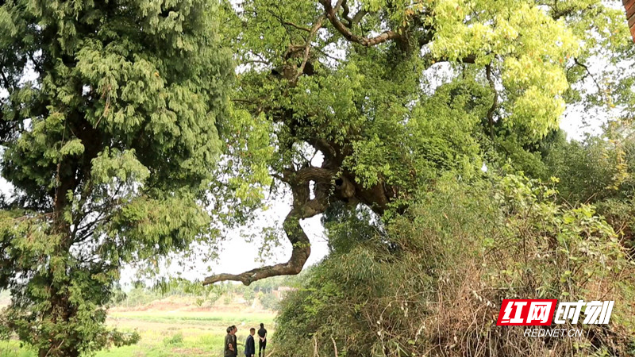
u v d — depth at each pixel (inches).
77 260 387.2
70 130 385.7
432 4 508.7
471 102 687.7
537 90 490.6
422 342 302.4
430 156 529.3
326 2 523.8
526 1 518.6
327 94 505.4
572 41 486.9
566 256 274.4
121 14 396.8
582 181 561.6
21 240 351.3
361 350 359.6
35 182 394.9
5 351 438.3
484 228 315.6
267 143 471.5
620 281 277.3
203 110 413.1
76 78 375.6
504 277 287.7
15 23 358.3
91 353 394.0
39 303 369.7
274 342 514.9
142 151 415.5
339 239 554.9
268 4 553.9
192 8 397.1
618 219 439.2
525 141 684.7
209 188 529.3
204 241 526.3
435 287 323.0
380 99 552.1
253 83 555.2
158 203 392.8
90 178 395.2
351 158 546.9
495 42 485.7
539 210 286.2
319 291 431.8
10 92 380.5
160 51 396.8
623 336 261.4
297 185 616.4
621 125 577.6
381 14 635.5
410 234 378.9
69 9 366.9
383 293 359.3
